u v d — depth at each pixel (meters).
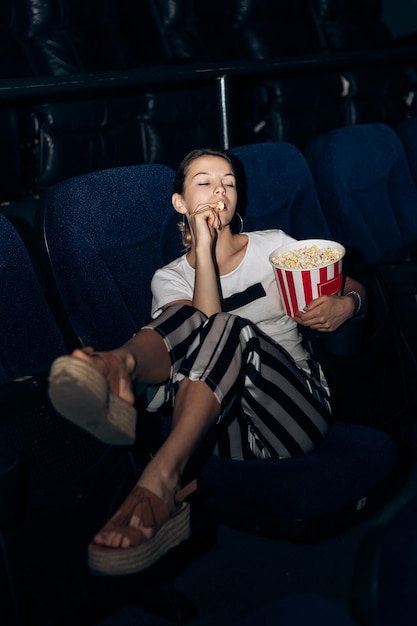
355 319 1.68
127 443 1.23
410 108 5.02
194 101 3.98
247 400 1.45
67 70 3.85
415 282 1.95
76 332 1.60
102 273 1.63
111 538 1.17
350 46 5.13
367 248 2.31
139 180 1.75
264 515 1.39
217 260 1.67
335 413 1.87
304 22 5.10
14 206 3.26
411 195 2.54
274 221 2.02
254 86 4.26
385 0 5.99
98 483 1.39
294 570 1.73
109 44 4.14
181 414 1.31
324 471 1.41
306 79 4.40
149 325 1.41
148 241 1.74
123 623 1.60
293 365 1.53
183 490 1.43
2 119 3.22
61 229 1.59
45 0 3.87
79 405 1.12
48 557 1.33
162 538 1.21
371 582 0.75
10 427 1.27
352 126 2.42
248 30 4.76
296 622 0.72
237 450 1.47
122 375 1.21
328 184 2.29
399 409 2.04
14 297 1.51
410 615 0.71
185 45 4.47
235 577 1.72
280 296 1.58
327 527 1.38
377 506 1.47
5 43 3.73
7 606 1.29
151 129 3.86
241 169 1.97
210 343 1.37
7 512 1.19
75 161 3.55
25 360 1.50
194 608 1.61
